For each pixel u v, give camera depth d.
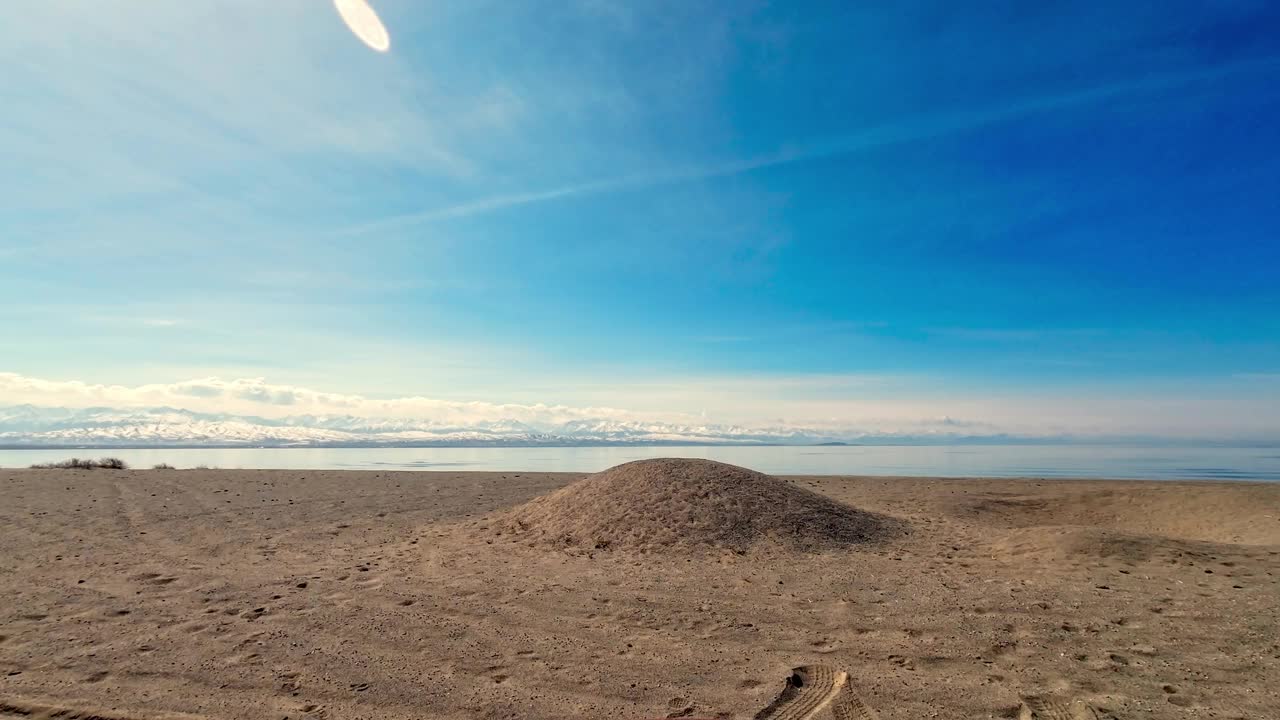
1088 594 6.52
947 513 12.74
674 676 4.39
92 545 8.90
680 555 8.48
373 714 3.76
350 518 11.72
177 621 5.49
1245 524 11.18
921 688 4.20
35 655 4.65
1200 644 5.00
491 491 16.27
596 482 11.51
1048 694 4.09
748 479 11.30
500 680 4.30
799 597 6.46
